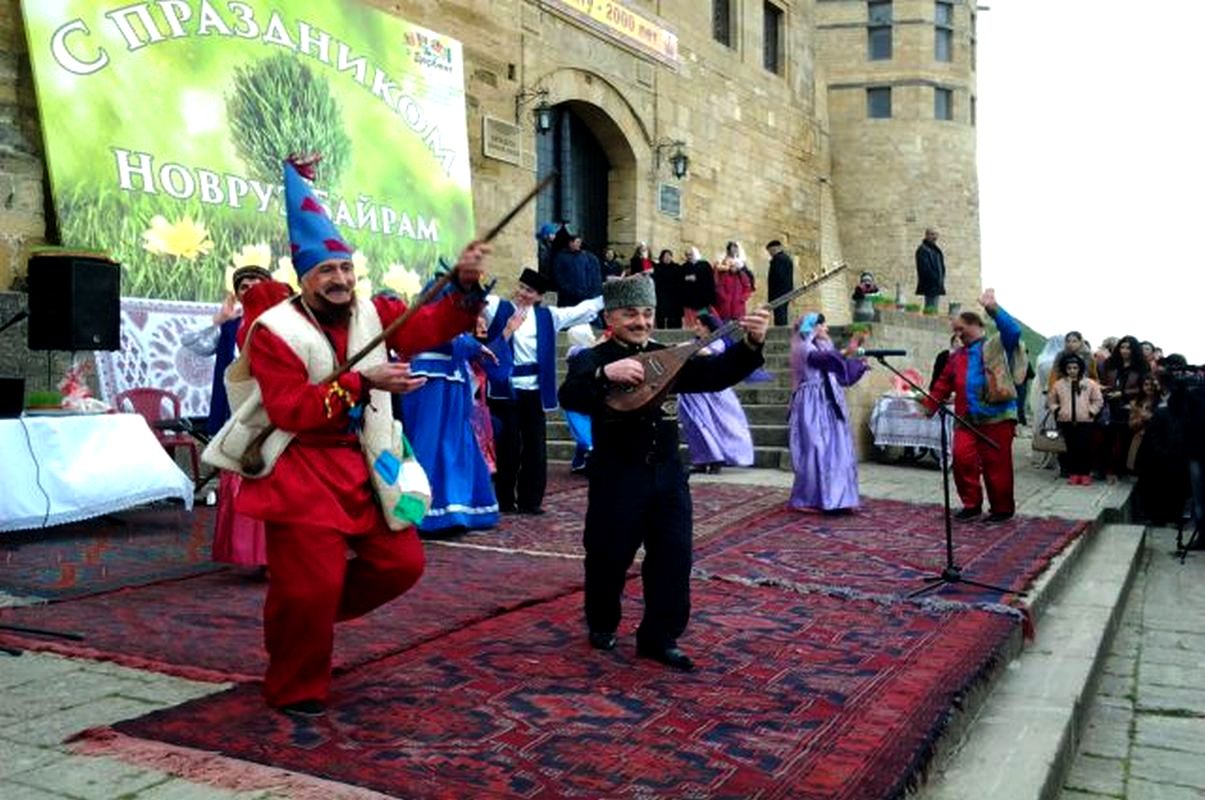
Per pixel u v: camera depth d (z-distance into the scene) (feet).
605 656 15.96
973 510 31.27
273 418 12.16
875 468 45.32
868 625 18.67
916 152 94.02
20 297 31.12
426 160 46.42
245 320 13.29
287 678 12.91
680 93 68.18
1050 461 49.14
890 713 13.84
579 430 35.86
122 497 24.61
